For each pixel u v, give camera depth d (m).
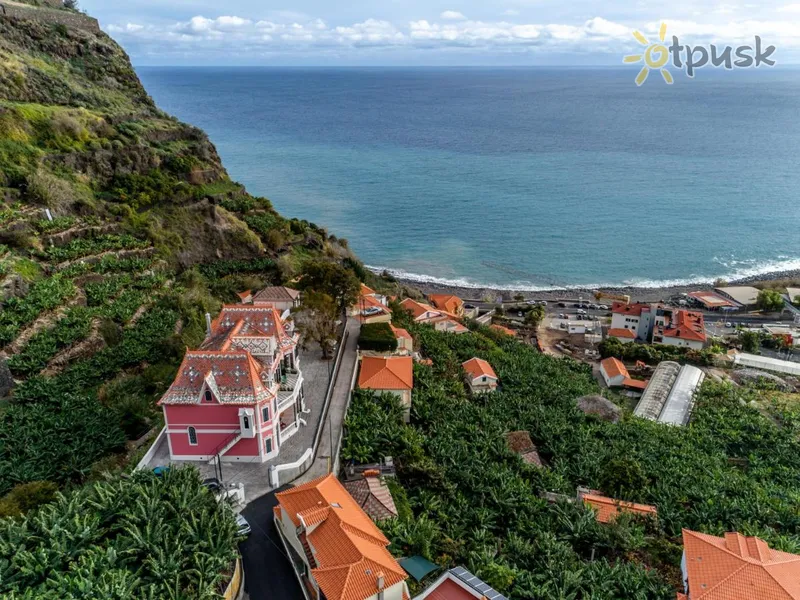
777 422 83.75
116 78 127.31
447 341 92.81
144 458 47.06
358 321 84.19
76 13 130.12
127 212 92.88
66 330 62.91
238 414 46.19
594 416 73.81
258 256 107.50
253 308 54.75
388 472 49.00
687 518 51.19
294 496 38.91
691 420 83.00
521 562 40.78
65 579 28.80
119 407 54.34
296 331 64.06
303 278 80.88
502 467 54.28
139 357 63.78
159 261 87.81
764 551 39.81
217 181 118.56
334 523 35.16
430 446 55.28
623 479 55.09
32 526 33.16
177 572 30.98
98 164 97.56
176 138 118.31
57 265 74.44
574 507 48.25
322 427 53.56
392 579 32.06
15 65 102.56
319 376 64.38
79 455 47.88
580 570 39.47
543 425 66.25
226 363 47.19
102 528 33.88
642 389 97.06
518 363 91.50
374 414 55.94
